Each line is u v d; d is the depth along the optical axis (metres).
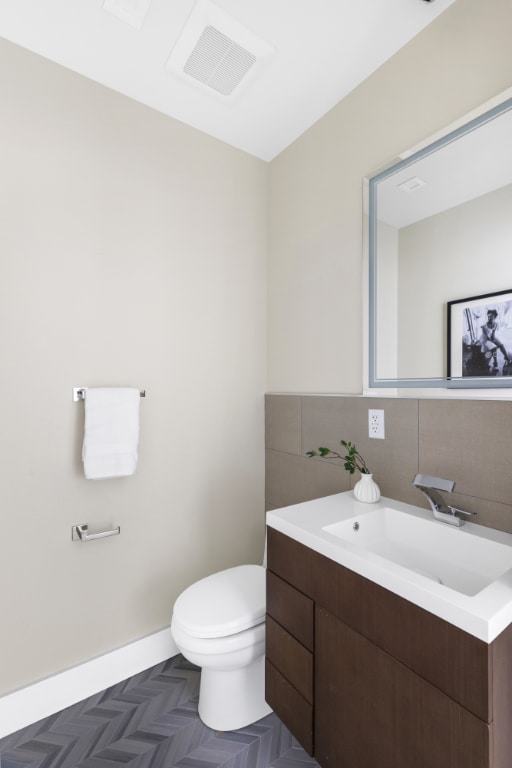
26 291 1.45
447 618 0.76
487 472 1.18
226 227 2.02
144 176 1.75
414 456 1.39
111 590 1.64
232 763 1.26
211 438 1.95
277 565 1.25
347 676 0.98
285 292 2.04
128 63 1.53
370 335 1.57
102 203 1.63
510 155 1.16
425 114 1.38
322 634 1.06
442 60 1.33
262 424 2.15
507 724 0.74
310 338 1.88
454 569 1.14
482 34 1.22
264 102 1.74
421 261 1.39
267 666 1.29
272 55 1.49
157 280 1.78
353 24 1.36
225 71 1.57
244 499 2.07
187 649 1.27
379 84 1.55
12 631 1.42
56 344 1.51
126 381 1.68
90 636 1.58
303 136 1.94
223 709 1.38
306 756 1.28
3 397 1.41
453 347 1.29
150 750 1.31
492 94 1.20
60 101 1.54
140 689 1.59
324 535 1.10
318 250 1.84
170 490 1.81
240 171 2.08
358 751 0.95
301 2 1.29
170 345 1.82
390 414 1.47
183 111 1.80
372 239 1.57
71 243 1.55
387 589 0.88
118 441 1.55
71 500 1.54
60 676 1.49
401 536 1.30
